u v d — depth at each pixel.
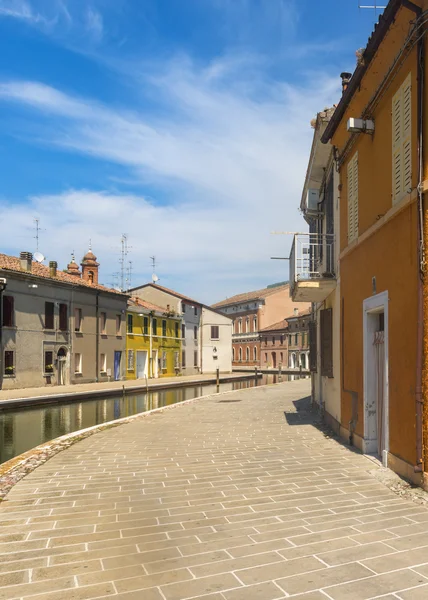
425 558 3.90
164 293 54.53
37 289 31.45
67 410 21.88
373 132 7.82
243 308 81.94
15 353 29.41
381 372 7.88
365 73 7.52
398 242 6.54
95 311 38.03
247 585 3.58
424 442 5.78
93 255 45.19
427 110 5.80
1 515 5.48
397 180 6.69
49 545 4.54
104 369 39.06
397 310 6.57
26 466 8.14
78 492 6.43
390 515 5.00
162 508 5.61
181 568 3.93
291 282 13.07
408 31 6.14
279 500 5.74
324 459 7.99
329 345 11.69
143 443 10.31
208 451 9.20
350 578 3.61
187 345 56.16
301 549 4.20
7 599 3.51
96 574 3.88
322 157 12.77
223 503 5.72
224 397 22.20
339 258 10.30
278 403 18.92
